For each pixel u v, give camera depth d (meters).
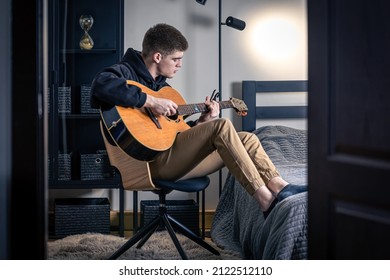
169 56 3.48
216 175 4.89
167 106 3.25
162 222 3.50
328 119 2.06
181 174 3.30
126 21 4.84
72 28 4.69
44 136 2.29
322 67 2.07
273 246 2.94
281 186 3.21
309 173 2.12
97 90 3.16
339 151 2.05
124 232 4.64
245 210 3.71
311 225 2.12
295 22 4.99
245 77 4.95
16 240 2.25
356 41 2.00
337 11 2.04
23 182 2.25
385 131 1.93
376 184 1.93
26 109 2.24
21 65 2.24
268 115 4.92
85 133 4.70
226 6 4.93
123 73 3.38
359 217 2.00
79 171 4.65
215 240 4.04
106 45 4.71
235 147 3.18
